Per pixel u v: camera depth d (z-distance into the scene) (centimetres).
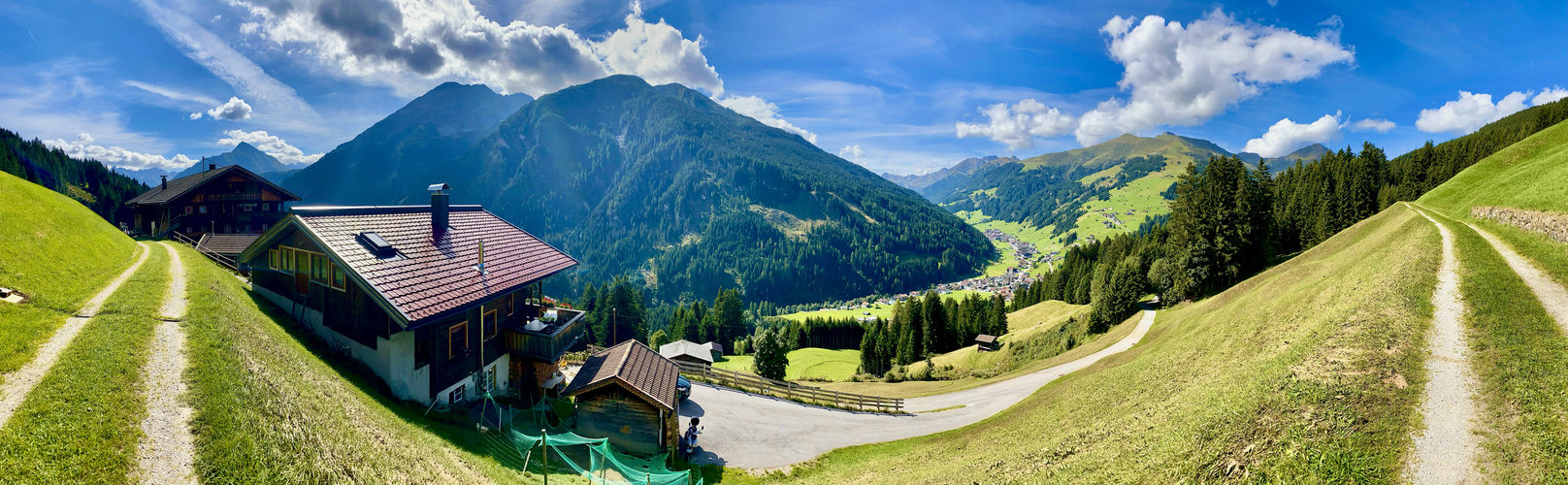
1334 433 1533
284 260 2670
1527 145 5150
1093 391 3178
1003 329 9950
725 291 10831
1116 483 1614
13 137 11444
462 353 2525
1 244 2048
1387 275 2881
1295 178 11250
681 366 4644
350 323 2295
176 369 1492
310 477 1178
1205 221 6750
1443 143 10388
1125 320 6788
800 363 9519
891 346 10625
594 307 10081
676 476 2283
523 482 1814
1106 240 14300
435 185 2845
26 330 1553
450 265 2538
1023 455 2139
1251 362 2373
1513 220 3531
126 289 2223
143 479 1037
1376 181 9194
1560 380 1594
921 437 3288
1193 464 1562
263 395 1452
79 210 3198
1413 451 1416
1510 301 2259
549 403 2895
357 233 2330
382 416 1814
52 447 1044
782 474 2695
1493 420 1490
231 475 1098
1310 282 3753
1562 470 1256
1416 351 1938
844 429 3475
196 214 6000
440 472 1542
